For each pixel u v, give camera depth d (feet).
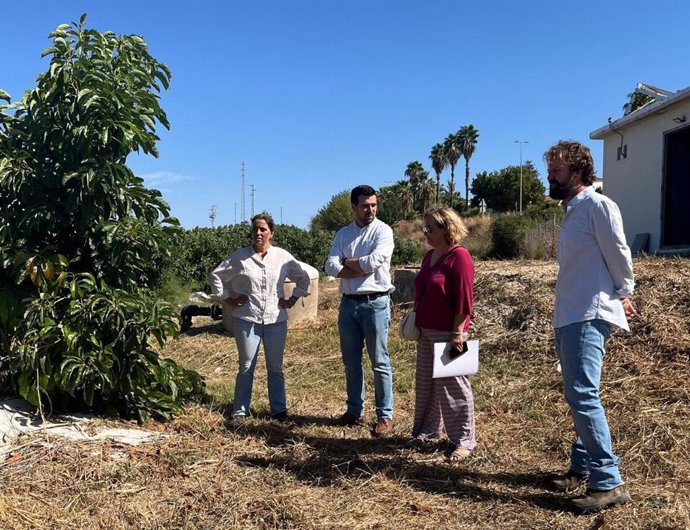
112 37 17.15
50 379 15.56
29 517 11.29
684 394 17.42
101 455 13.99
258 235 18.07
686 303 22.80
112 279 17.43
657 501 12.15
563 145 12.64
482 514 12.22
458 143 212.43
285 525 11.56
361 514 12.11
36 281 15.47
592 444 12.13
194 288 49.70
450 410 15.25
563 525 11.61
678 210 41.86
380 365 17.03
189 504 12.18
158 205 17.75
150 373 16.94
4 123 16.80
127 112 16.20
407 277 34.58
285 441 16.24
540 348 23.31
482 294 29.91
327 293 43.50
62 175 16.56
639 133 45.11
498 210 188.14
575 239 12.32
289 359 26.81
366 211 17.26
